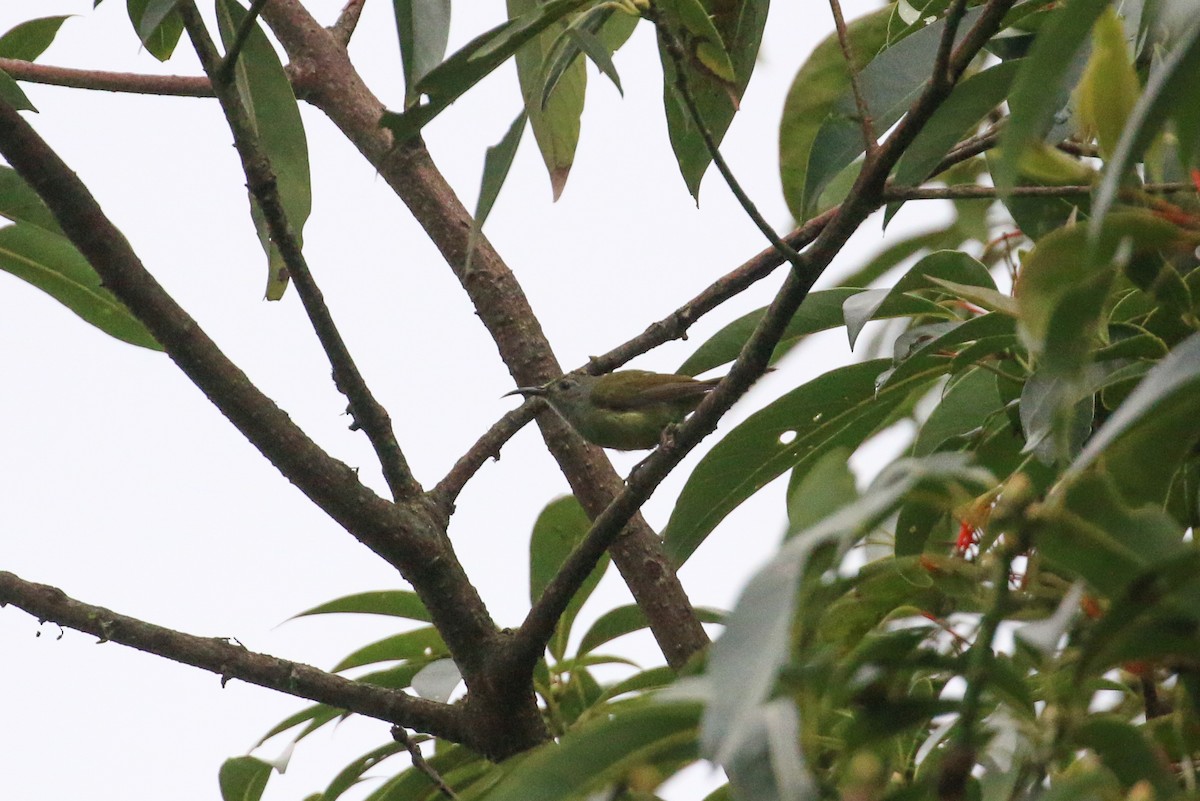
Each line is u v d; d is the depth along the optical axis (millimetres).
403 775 7312
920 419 8219
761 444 6828
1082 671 3379
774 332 5590
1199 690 3570
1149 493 3805
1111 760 3396
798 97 7531
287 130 7523
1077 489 3211
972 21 6246
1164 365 2848
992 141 5750
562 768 3309
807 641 3457
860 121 5320
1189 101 3045
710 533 7008
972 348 5672
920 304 6430
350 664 7723
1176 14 3820
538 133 7703
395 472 6895
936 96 4832
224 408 6238
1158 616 3287
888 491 2865
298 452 6332
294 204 7648
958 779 3127
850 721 3650
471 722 6852
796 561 2768
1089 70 3994
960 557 4090
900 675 3500
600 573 8000
